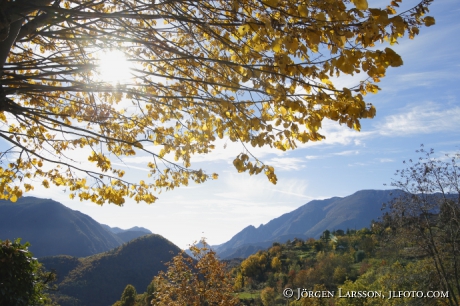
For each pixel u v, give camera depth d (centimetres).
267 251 8700
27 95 447
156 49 420
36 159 540
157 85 386
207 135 450
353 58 256
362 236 7444
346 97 277
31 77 328
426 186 1570
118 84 359
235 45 334
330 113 292
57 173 516
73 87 333
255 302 4228
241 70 345
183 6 344
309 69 281
